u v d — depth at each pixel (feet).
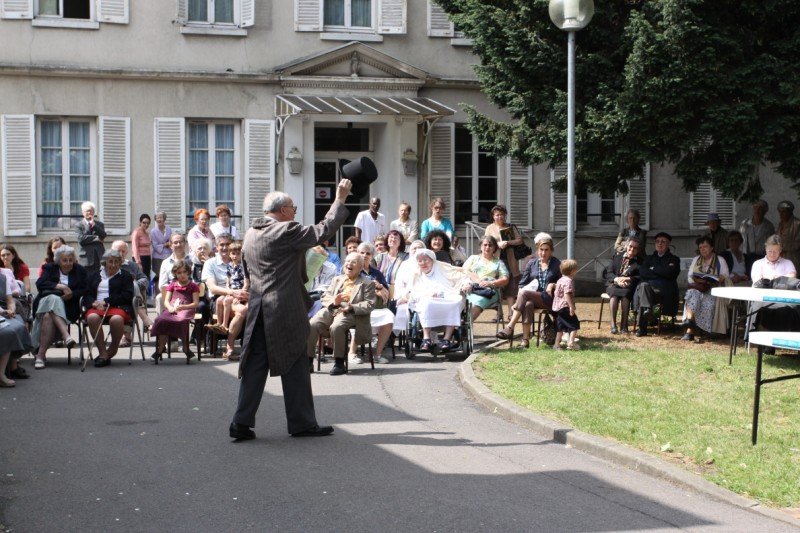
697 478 24.58
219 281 47.37
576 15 46.65
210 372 42.34
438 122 76.84
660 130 52.80
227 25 73.26
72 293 44.16
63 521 21.49
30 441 29.12
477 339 51.39
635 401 33.71
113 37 71.20
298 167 74.02
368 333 43.21
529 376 39.06
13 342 38.52
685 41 51.03
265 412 33.68
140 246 65.98
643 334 49.88
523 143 61.00
